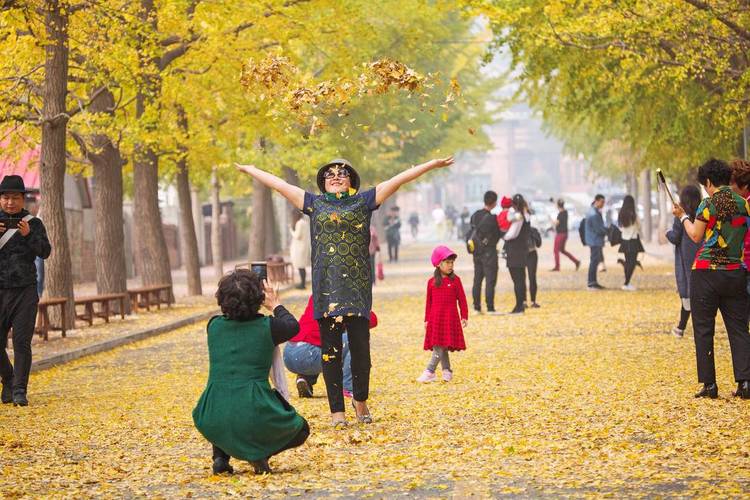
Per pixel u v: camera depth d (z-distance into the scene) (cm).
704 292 1307
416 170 1235
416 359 1869
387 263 6122
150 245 3303
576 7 2611
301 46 3422
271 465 1005
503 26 2770
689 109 3052
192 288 3706
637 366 1647
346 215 1220
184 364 1922
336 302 1212
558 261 4622
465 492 875
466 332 2297
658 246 6400
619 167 6359
